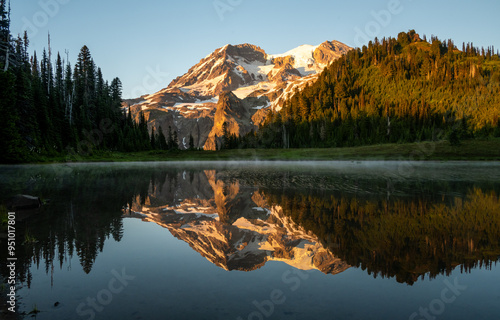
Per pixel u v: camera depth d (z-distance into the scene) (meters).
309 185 21.48
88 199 15.22
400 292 4.87
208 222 10.17
